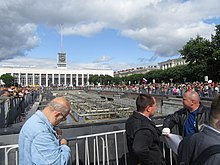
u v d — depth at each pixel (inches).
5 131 215.2
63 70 7406.5
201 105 210.4
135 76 5871.1
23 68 7081.7
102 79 6860.2
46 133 141.6
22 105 1131.3
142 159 169.9
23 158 139.2
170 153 235.3
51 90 4913.9
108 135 248.7
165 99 1485.0
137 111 187.8
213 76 2859.3
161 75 4591.5
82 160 233.9
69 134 239.6
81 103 1776.6
